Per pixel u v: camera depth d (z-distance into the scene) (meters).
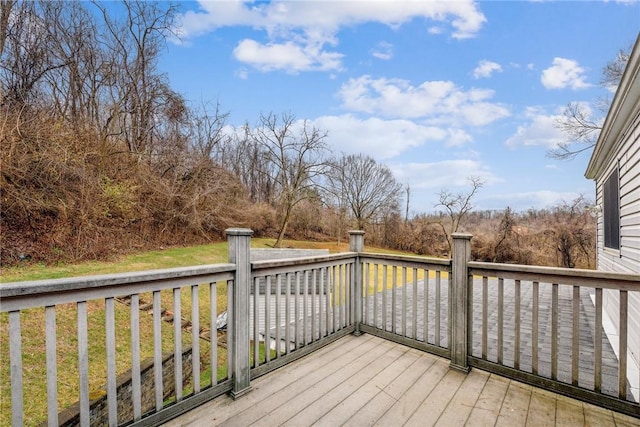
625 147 3.83
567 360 3.17
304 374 2.52
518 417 1.98
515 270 2.37
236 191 16.50
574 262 13.74
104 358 4.10
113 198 9.62
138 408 1.76
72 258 7.91
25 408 2.96
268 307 2.54
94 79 11.35
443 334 4.04
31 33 9.91
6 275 6.25
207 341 5.36
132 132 12.29
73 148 9.04
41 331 4.30
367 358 2.81
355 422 1.93
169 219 12.24
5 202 7.33
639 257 3.23
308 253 8.37
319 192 17.27
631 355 3.35
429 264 2.85
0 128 7.30
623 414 1.99
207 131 15.62
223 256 11.08
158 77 13.21
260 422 1.92
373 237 21.78
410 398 2.20
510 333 4.07
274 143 16.69
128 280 1.67
